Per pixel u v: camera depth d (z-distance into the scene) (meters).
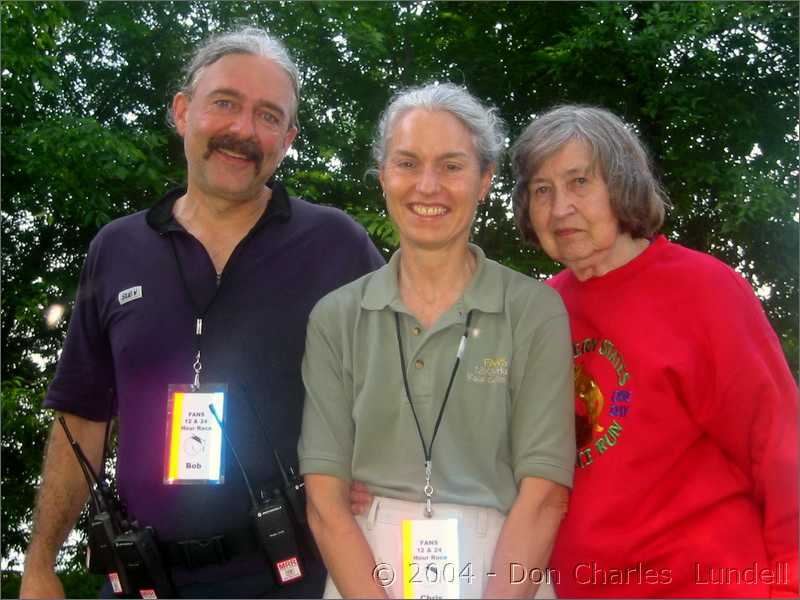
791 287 6.30
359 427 1.95
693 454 1.91
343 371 2.01
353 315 2.03
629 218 2.04
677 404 1.88
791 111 6.17
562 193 2.06
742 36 6.09
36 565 2.49
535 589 1.80
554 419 1.88
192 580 2.20
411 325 1.97
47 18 5.33
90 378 2.50
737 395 1.82
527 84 6.62
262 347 2.26
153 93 6.20
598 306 2.06
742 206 5.55
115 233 2.48
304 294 2.34
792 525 1.79
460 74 6.52
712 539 1.83
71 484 2.55
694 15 5.79
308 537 2.15
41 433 5.52
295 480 2.17
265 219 2.38
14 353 5.98
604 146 2.03
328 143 6.08
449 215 1.94
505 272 2.04
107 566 2.19
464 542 1.82
